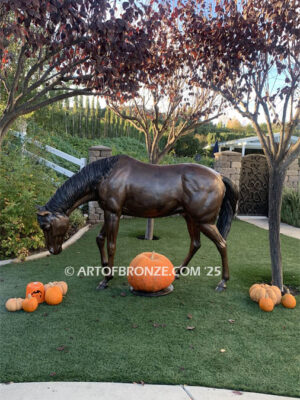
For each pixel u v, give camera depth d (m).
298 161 10.45
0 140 3.02
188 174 3.85
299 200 9.00
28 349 2.62
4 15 2.58
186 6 4.83
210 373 2.35
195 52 4.65
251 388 2.19
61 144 13.54
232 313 3.40
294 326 3.14
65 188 3.82
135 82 3.46
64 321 3.14
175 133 6.85
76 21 2.64
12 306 3.35
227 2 4.11
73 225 7.63
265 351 2.67
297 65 3.63
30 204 5.53
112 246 3.94
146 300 3.69
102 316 3.26
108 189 3.81
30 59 6.84
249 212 10.47
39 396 2.06
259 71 3.94
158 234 7.25
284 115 3.87
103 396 2.07
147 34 3.26
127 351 2.62
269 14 3.59
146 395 2.09
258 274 4.66
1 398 2.04
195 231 4.43
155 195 3.81
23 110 3.01
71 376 2.28
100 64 2.98
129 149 19.06
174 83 6.25
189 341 2.80
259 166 10.27
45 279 4.32
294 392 2.15
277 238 4.07
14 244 5.24
